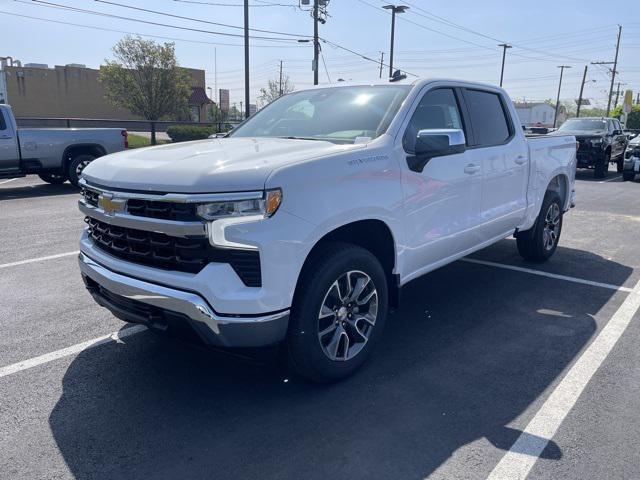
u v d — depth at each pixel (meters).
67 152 13.40
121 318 3.72
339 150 3.56
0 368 3.97
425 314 5.05
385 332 4.62
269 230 3.05
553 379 3.81
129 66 35.78
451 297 5.52
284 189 3.10
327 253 3.46
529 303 5.35
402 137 4.02
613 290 5.76
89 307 5.21
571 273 6.38
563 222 9.70
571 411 3.41
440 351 4.25
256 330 3.08
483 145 5.06
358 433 3.17
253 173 3.06
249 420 3.31
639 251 7.51
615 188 15.16
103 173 3.58
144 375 3.87
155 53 35.56
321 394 3.60
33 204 11.20
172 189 3.08
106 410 3.42
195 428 3.23
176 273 3.14
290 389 3.67
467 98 4.98
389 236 3.95
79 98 53.75
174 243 3.14
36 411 3.41
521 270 6.49
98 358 4.13
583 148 17.94
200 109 55.91
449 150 4.17
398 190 3.89
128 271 3.37
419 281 6.07
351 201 3.48
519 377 3.84
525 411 3.40
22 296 5.52
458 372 3.91
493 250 7.48
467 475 2.81
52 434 3.17
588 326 4.77
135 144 27.95
